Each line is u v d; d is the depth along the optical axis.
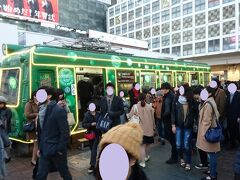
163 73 13.31
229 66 37.53
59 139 4.10
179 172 5.77
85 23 51.44
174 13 42.97
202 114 5.08
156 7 46.09
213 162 5.06
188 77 15.68
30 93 7.43
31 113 6.81
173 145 6.36
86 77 9.96
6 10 24.48
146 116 6.18
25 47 8.23
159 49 45.84
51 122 4.09
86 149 8.14
